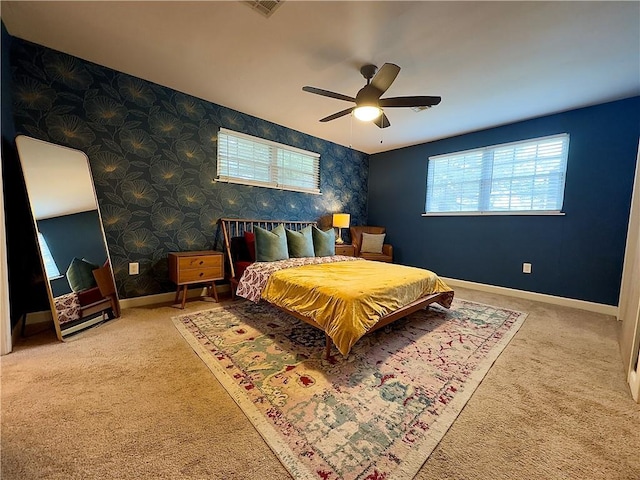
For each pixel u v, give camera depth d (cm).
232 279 312
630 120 278
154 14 180
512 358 186
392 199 501
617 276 285
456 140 412
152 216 285
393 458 105
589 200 301
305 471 98
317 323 186
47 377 150
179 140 297
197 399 136
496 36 193
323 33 195
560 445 112
